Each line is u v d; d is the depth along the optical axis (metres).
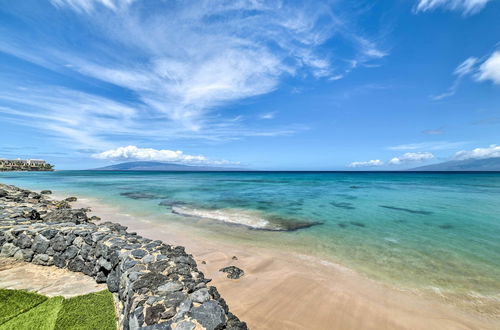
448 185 48.12
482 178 79.12
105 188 39.22
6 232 7.91
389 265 9.18
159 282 5.30
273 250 10.65
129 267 5.89
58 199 25.22
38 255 7.67
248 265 9.02
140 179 71.88
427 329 5.69
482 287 7.59
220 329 4.09
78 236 7.67
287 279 7.94
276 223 15.52
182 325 3.96
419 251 10.70
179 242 11.52
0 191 18.42
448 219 16.97
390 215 18.25
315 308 6.40
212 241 11.76
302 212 19.22
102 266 6.74
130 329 4.15
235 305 6.45
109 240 7.39
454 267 9.02
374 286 7.61
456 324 5.88
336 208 21.14
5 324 4.69
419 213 19.08
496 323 5.93
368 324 5.82
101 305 5.59
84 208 19.12
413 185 48.12
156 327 3.88
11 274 6.91
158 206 21.75
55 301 5.63
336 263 9.32
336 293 7.15
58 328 4.67
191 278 5.77
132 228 13.95
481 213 19.11
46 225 8.74
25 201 17.91
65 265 7.45
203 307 4.48
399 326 5.77
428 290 7.40
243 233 13.21
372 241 12.03
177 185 47.09
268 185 48.19
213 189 38.81
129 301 4.83
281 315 6.07
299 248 10.94
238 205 22.48
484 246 11.36
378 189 39.38
